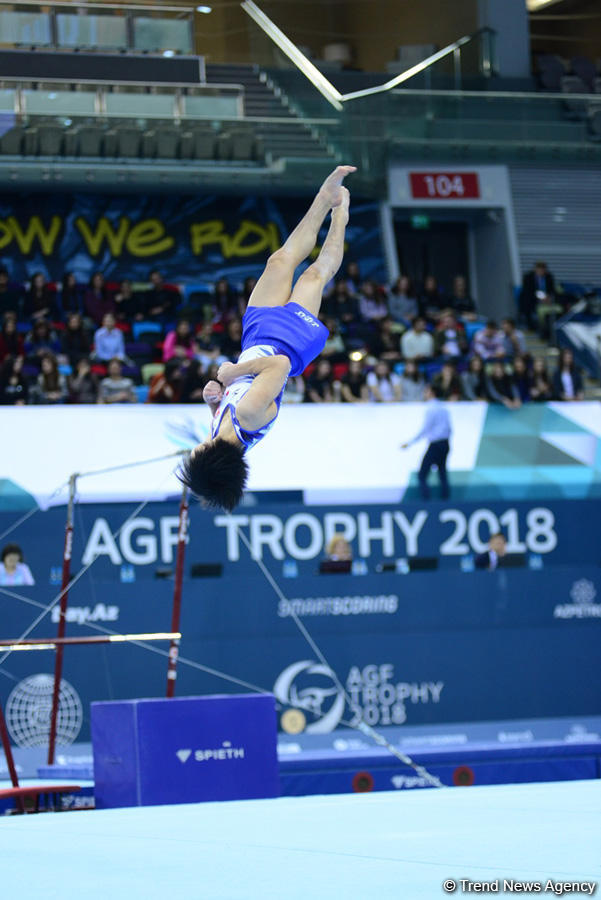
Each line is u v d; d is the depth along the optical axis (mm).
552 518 31875
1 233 43781
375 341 38156
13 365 32156
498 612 29859
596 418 33125
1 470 28438
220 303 39875
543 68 48031
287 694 28125
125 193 45000
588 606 30547
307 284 12266
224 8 40938
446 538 30984
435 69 44219
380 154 43656
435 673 29203
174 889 5973
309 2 43188
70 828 9977
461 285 45000
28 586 26844
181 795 15898
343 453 30938
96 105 36375
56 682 21016
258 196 46906
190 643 27750
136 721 15805
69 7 35844
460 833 7914
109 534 28484
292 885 5918
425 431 31516
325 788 20891
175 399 31719
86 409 29516
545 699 29828
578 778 22016
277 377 10602
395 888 5672
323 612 28766
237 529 29391
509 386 33094
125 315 39594
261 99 41031
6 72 35438
